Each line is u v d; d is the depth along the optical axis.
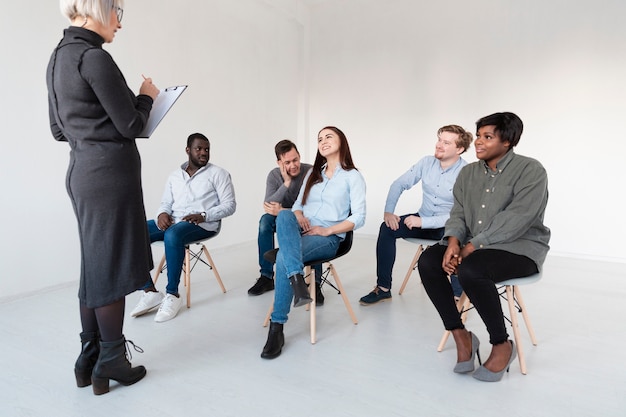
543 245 1.71
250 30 4.57
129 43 3.31
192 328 2.18
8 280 2.61
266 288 2.79
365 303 2.55
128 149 1.47
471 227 1.83
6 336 2.06
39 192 2.76
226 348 1.94
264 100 4.84
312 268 2.00
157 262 3.54
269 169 4.99
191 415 1.41
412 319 2.33
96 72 1.32
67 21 2.88
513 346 1.65
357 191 2.12
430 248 1.84
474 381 1.64
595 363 1.79
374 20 4.92
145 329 2.16
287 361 1.82
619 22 3.65
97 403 1.48
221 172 2.76
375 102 5.00
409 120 4.79
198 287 2.93
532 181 1.66
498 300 1.60
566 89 3.91
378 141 5.02
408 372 1.72
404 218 2.71
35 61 2.70
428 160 2.74
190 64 3.86
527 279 1.66
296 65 5.36
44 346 1.94
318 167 2.27
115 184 1.42
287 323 2.27
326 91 5.36
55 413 1.42
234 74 4.39
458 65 4.44
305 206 2.27
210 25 4.06
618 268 3.52
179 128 3.78
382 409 1.45
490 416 1.41
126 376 1.58
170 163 3.71
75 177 1.40
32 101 2.70
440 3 4.48
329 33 5.26
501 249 1.66
